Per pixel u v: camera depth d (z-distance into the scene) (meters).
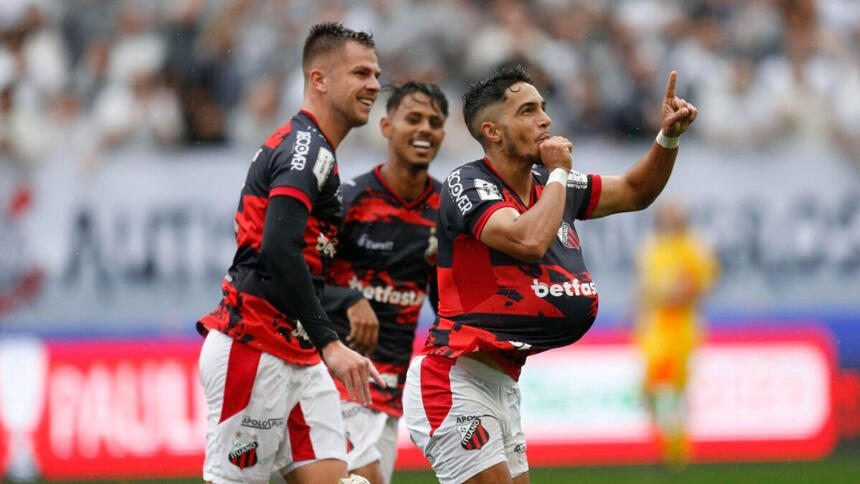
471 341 11.21
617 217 26.52
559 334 11.24
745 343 25.98
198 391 24.16
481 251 11.19
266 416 11.70
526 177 11.59
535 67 30.03
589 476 22.86
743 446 25.33
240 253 11.75
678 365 24.67
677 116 11.68
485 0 31.25
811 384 25.80
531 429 24.61
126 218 26.28
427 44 30.53
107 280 25.83
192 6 29.83
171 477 23.55
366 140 27.72
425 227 15.29
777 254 27.42
